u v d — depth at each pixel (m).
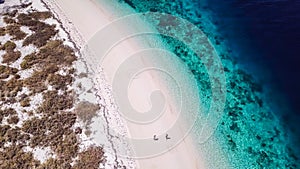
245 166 23.72
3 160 23.08
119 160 23.44
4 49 33.59
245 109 28.23
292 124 26.84
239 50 34.41
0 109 27.16
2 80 29.88
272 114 27.73
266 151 24.88
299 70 31.00
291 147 25.19
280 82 30.36
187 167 23.17
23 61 31.91
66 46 33.97
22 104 27.45
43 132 25.30
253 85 30.45
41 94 28.59
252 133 26.20
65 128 25.64
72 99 28.16
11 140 24.58
